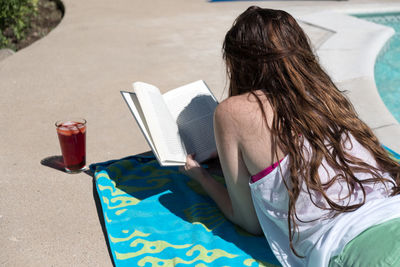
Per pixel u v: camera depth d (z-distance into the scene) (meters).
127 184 2.54
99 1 7.50
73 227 2.24
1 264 1.98
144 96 2.20
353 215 1.62
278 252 1.87
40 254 2.05
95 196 2.49
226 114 1.78
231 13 6.84
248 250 2.03
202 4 7.45
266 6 7.33
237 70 1.83
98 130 3.28
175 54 4.98
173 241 2.09
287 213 1.78
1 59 5.09
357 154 1.73
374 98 3.75
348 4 7.43
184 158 2.31
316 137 1.66
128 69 4.52
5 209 2.36
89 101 3.77
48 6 7.61
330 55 4.85
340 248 1.58
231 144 1.81
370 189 1.70
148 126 2.13
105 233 2.21
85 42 5.36
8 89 3.99
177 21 6.35
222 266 1.91
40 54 4.95
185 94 2.58
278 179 1.72
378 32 5.73
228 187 2.01
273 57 1.71
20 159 2.86
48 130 3.25
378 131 3.18
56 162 2.83
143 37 5.59
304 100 1.70
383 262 1.47
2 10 5.67
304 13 6.80
